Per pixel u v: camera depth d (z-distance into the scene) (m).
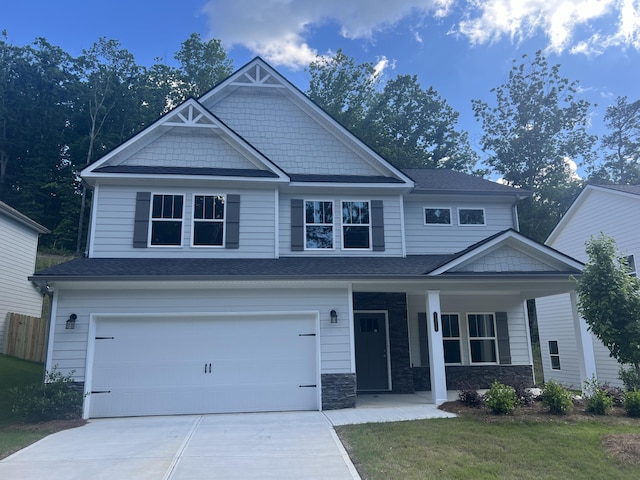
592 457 6.60
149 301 10.80
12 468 6.48
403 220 14.14
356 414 9.91
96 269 10.70
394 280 10.98
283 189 13.55
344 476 6.09
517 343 14.66
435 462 6.46
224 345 10.96
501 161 37.00
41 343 17.59
